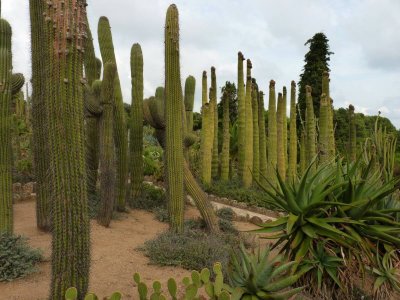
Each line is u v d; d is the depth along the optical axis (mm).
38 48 6090
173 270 5258
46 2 3299
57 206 3258
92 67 9094
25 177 11039
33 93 6238
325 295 4555
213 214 7543
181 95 6984
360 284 4723
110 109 7410
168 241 6137
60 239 3250
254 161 13805
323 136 10125
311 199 4723
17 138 12031
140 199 9492
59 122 3229
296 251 4738
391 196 5301
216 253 5598
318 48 20266
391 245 4789
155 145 18938
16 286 4371
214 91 14695
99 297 4211
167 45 6812
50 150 3287
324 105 10156
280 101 13820
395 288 4613
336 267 4562
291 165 13789
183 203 7000
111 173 7441
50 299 3273
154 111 8703
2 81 5355
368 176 5551
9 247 4902
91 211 7934
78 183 3299
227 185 13133
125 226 7637
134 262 5469
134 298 4281
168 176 6926
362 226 4621
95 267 5129
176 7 6871
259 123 14594
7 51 5496
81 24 3355
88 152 8984
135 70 9273
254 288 3547
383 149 6125
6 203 5402
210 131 13297
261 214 10805
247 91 13391
